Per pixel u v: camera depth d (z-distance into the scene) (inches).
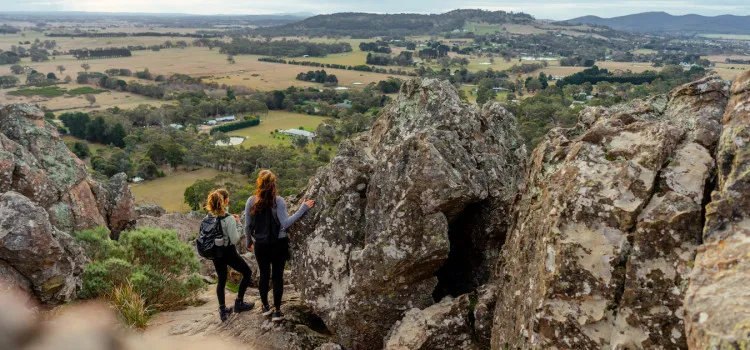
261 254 284.8
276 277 289.3
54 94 7121.1
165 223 824.9
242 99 6358.3
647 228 168.9
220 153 3823.8
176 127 5196.9
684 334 158.7
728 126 169.3
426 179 256.4
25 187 409.7
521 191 266.4
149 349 259.8
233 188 2982.3
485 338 246.8
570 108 3526.1
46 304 296.2
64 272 300.4
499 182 300.0
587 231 180.2
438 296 300.5
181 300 372.5
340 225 286.4
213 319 313.9
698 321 130.3
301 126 5462.6
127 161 3624.5
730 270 135.8
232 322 301.3
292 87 7032.5
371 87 6968.5
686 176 176.6
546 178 223.0
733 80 183.5
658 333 162.2
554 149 233.3
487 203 297.0
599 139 199.8
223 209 300.2
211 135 4832.7
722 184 161.2
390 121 347.3
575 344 173.8
